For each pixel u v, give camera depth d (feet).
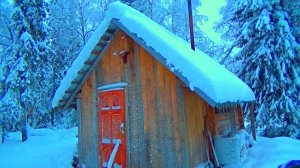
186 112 23.31
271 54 44.73
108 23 25.80
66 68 72.59
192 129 23.85
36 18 56.65
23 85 53.06
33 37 56.75
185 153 22.77
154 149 24.72
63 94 29.60
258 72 45.24
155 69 25.03
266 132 45.70
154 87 24.99
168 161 23.84
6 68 55.77
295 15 48.16
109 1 74.69
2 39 65.92
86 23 79.00
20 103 53.42
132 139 26.14
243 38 49.06
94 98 29.50
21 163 36.29
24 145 48.78
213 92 19.84
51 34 68.59
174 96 23.77
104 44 28.07
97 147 29.01
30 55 54.80
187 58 21.56
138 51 26.21
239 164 25.21
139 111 25.84
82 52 28.17
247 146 31.71
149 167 24.89
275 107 43.78
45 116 77.71
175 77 23.75
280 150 29.71
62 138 54.75
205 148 25.29
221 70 29.86
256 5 45.34
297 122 43.29
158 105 24.66
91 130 29.73
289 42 43.83
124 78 27.07
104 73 28.71
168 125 24.02
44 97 69.15
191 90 22.15
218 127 27.76
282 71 43.47
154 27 26.08
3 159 39.17
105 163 28.19
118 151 27.12
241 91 27.84
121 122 26.96
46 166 35.37
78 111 30.94
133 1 69.10
